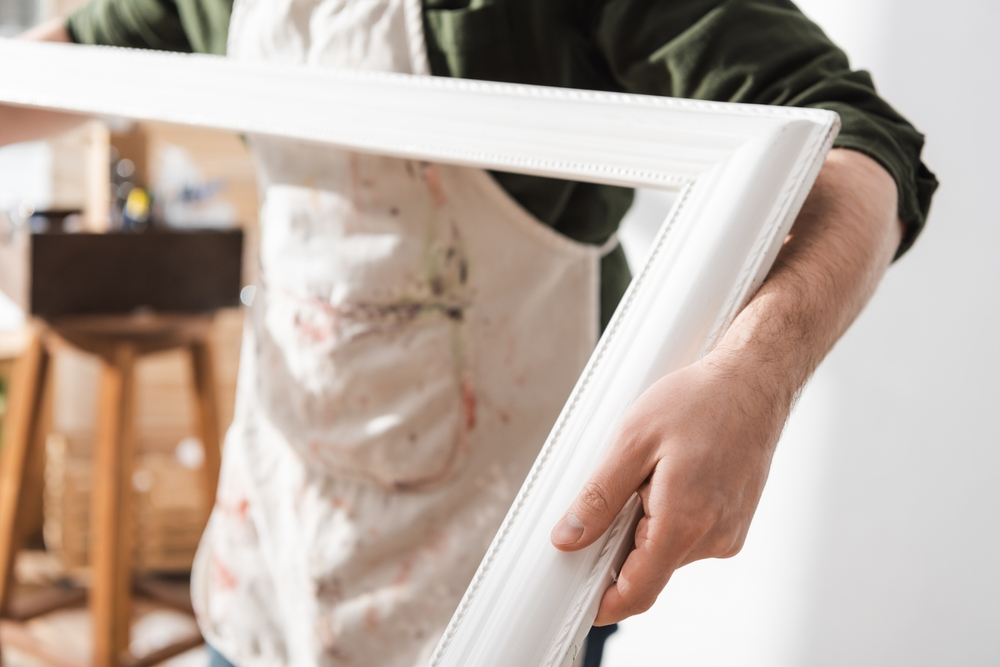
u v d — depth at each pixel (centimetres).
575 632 39
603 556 41
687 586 153
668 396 42
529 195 80
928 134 117
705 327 47
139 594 203
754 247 49
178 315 185
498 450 84
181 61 74
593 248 87
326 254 82
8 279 182
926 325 119
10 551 185
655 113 55
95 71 77
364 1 75
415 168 78
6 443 184
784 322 47
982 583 115
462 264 81
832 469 131
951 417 117
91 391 255
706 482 40
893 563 125
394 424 81
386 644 84
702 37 65
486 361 83
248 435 91
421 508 83
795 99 63
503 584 41
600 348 48
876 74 122
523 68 74
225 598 93
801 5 132
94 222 216
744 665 145
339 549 84
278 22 80
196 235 183
